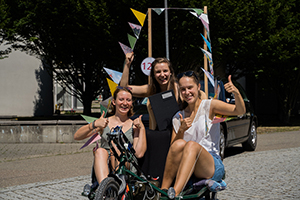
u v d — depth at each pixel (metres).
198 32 13.23
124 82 4.18
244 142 9.62
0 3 13.85
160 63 4.09
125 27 14.02
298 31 16.23
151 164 3.84
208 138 3.92
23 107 23.59
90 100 19.34
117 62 15.12
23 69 23.61
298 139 12.04
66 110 30.28
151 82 4.20
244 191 5.21
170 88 4.14
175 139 3.78
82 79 18.98
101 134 3.77
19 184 6.08
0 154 9.37
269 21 15.75
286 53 16.34
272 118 22.72
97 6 13.66
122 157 3.29
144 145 3.76
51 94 24.83
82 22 14.07
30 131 11.51
